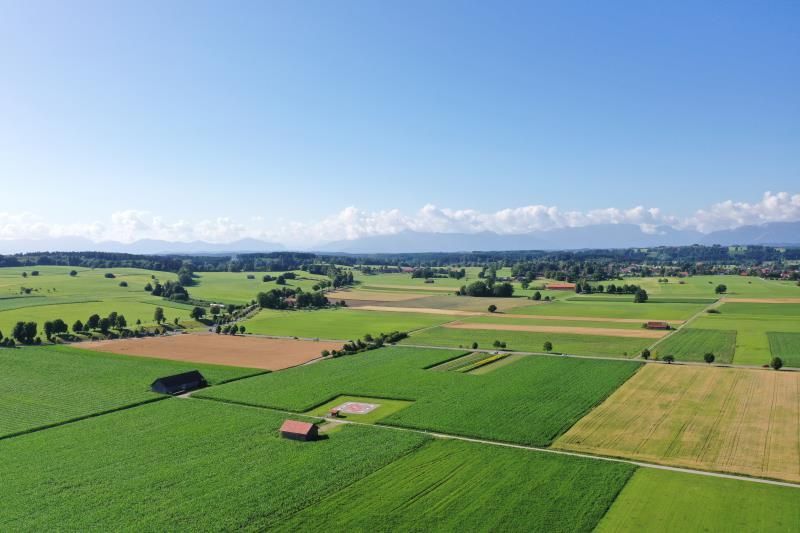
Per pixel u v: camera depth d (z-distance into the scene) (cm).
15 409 8356
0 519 4912
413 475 5706
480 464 5962
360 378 10250
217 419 7806
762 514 4759
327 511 4975
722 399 8275
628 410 7850
